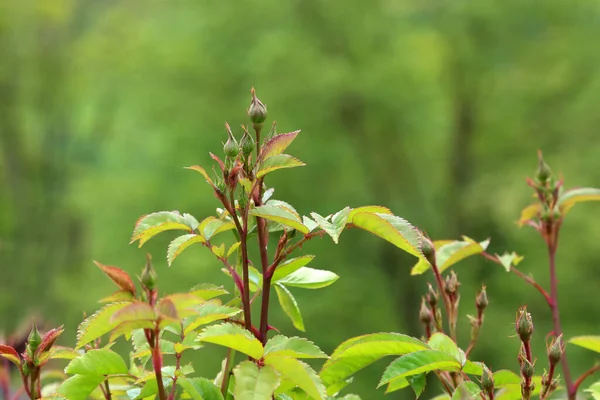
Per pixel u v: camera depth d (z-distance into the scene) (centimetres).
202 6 1567
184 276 1345
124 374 130
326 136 1441
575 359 1145
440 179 1614
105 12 1811
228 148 126
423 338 157
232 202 125
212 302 126
